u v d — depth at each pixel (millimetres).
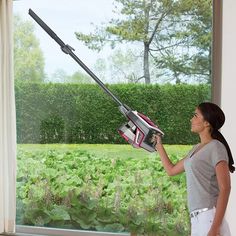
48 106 4426
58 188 4383
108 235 4164
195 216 3201
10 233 4418
